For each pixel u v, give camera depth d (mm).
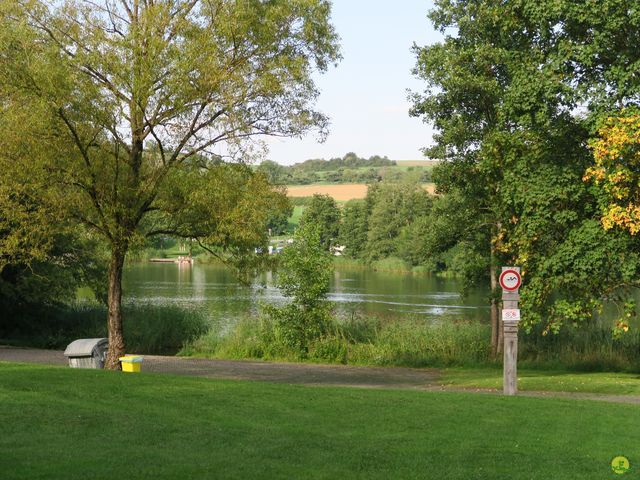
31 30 17500
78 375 13359
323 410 11250
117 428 9273
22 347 32219
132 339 32500
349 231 110375
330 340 28391
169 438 8867
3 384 11992
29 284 34344
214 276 83062
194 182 18703
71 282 37000
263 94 18984
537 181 18875
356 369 25000
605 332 27109
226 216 18734
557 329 19156
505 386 14758
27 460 7461
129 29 17969
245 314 40719
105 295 37750
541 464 8367
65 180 18172
